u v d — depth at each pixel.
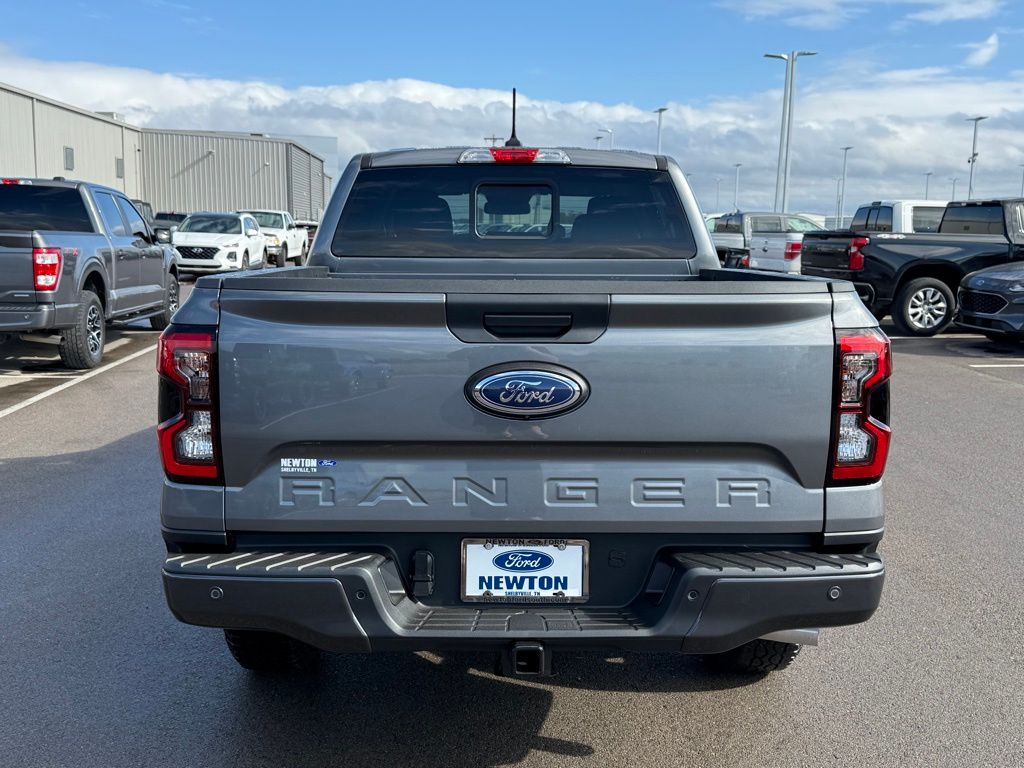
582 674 3.80
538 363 2.71
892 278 14.22
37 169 36.75
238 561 2.72
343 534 2.81
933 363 11.81
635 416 2.73
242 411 2.71
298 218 54.38
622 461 2.77
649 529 2.79
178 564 2.71
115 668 3.83
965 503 6.17
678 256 4.29
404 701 3.58
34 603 4.47
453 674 3.80
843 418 2.76
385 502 2.77
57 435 7.90
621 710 3.51
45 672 3.79
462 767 3.13
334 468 2.76
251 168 50.91
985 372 11.17
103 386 10.20
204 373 2.71
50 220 11.61
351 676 3.78
